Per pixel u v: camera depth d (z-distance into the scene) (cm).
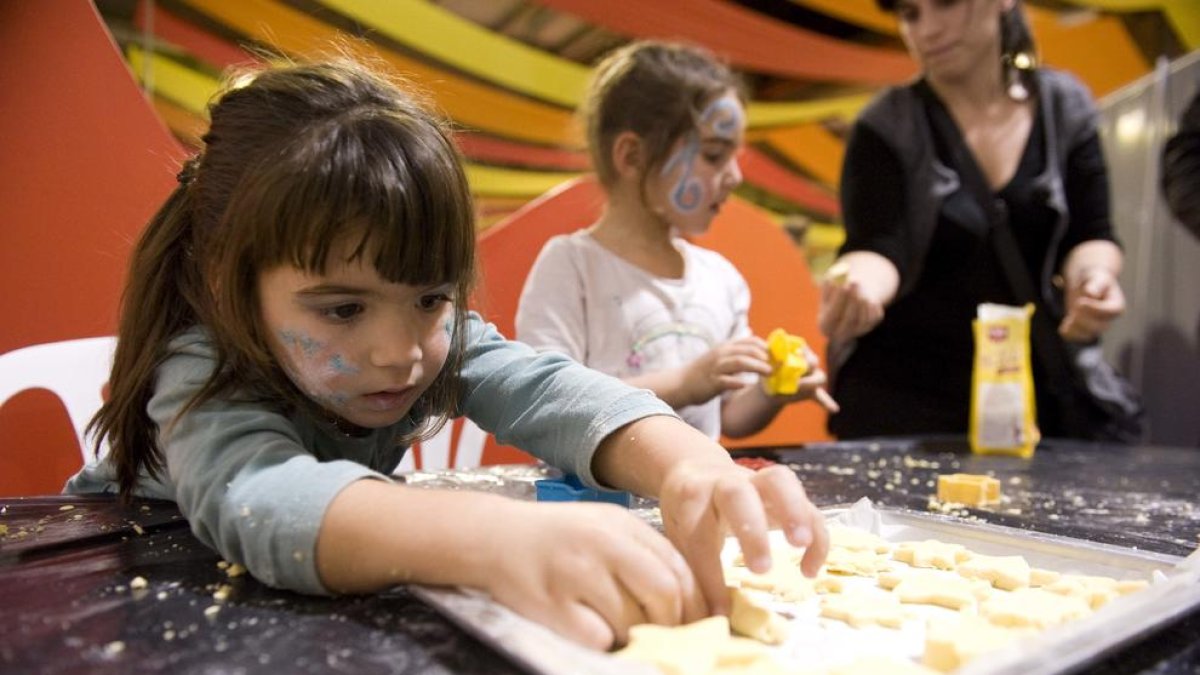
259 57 97
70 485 72
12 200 100
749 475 45
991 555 54
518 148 161
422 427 65
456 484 71
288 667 31
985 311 111
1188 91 219
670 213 123
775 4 187
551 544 36
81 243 104
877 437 138
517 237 139
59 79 102
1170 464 100
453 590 38
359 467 44
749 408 124
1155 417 222
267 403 52
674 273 129
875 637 39
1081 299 119
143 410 57
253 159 49
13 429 99
